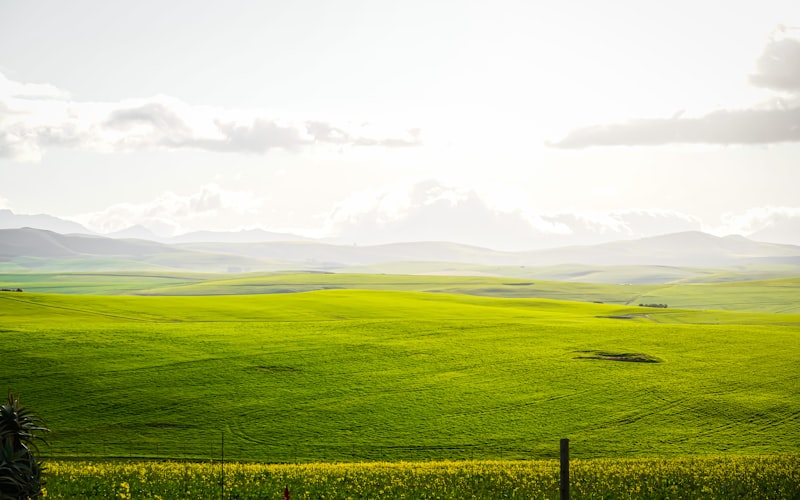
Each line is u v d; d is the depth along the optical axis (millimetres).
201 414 54438
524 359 75312
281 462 43500
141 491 27812
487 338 86125
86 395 58062
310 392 61000
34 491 14945
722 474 34781
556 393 62500
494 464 39219
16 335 76062
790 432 52531
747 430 52969
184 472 33781
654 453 46938
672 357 78000
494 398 60531
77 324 85625
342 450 46625
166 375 64312
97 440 47812
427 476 33938
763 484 32500
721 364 74875
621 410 57688
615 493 30125
